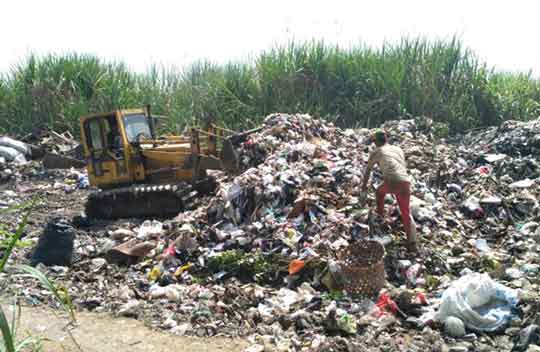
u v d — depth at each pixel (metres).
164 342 5.41
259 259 7.19
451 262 7.23
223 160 9.77
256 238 7.69
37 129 17.80
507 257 7.38
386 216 7.90
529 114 16.75
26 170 14.80
